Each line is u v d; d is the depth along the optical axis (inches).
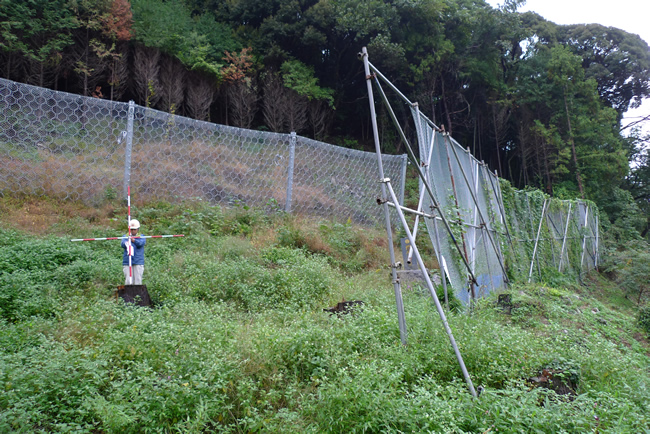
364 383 130.6
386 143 934.4
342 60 944.9
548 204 610.9
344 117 968.9
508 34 1066.7
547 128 1133.1
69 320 173.2
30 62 619.8
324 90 861.2
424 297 260.2
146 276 261.1
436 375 161.6
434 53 957.2
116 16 676.1
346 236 418.3
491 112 1110.4
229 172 411.2
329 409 125.3
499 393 150.6
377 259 399.9
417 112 258.8
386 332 185.3
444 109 1095.0
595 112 1150.3
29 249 263.7
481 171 414.3
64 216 332.2
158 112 382.9
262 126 824.9
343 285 291.6
